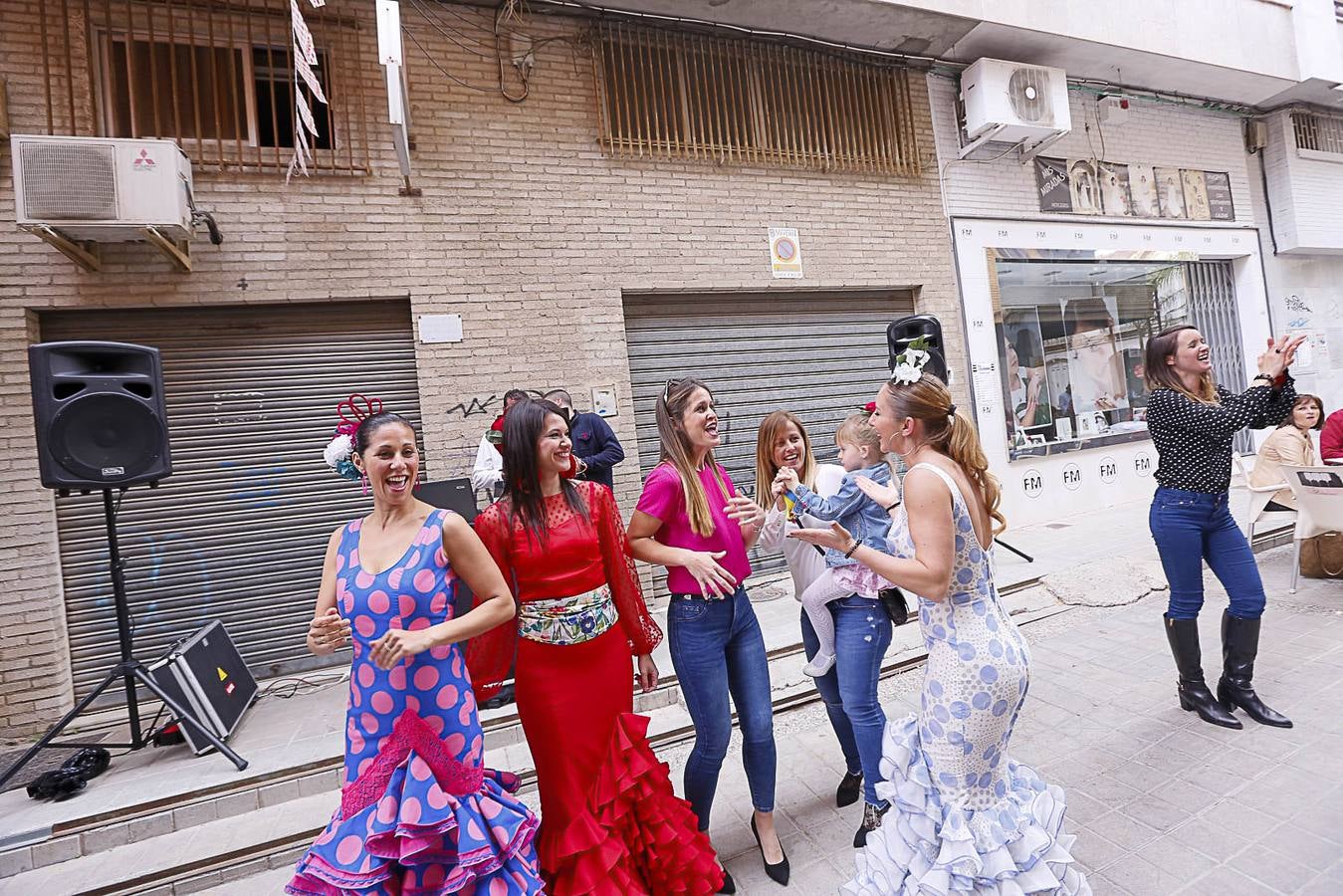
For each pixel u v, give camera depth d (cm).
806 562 256
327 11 482
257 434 460
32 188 370
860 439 254
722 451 600
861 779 265
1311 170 874
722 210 589
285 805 296
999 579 505
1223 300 866
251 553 453
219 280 447
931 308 671
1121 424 798
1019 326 740
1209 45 725
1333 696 303
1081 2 658
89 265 419
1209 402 297
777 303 629
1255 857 207
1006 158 716
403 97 432
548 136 534
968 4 604
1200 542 297
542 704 191
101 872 258
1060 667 374
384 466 178
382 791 171
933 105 684
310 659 457
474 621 171
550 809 192
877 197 654
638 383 574
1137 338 814
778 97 618
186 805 285
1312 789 237
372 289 480
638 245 557
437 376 490
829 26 604
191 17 443
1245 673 292
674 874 196
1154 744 282
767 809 228
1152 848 217
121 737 373
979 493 184
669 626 223
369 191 484
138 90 443
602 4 547
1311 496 441
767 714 227
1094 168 764
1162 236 796
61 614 407
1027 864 167
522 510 195
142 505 433
